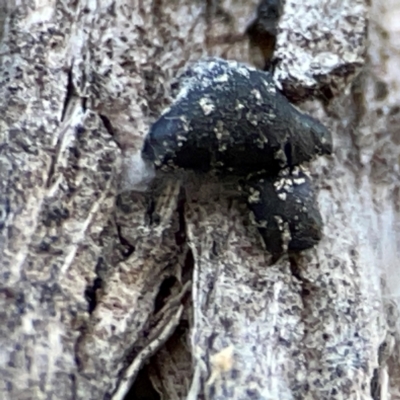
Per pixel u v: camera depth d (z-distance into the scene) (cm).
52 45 10
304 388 10
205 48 11
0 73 10
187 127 10
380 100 11
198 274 10
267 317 10
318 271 10
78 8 10
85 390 10
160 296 10
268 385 10
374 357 10
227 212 10
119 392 10
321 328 10
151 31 10
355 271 10
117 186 10
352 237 11
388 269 11
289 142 10
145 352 10
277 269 10
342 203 11
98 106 10
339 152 11
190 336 10
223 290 10
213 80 10
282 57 10
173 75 11
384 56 11
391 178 11
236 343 10
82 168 10
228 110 10
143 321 10
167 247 10
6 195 10
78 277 10
